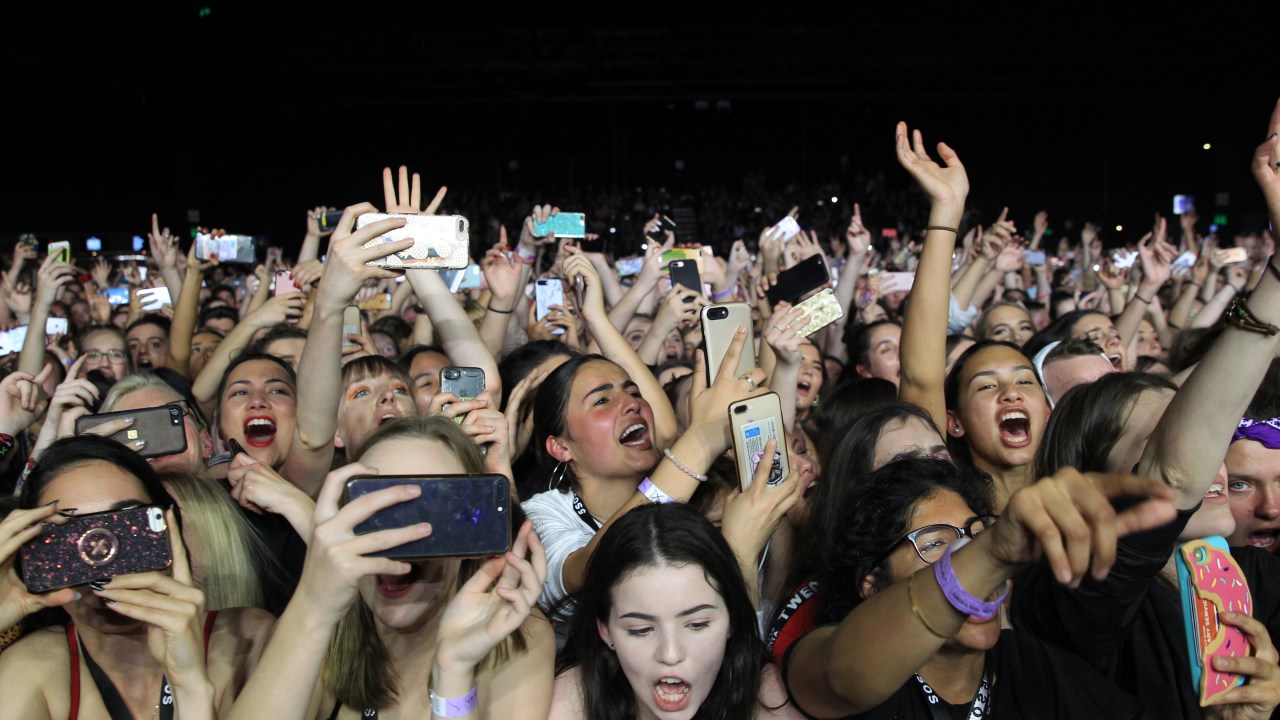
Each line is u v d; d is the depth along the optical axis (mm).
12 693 1910
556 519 3014
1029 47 22297
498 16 20969
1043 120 26891
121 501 1957
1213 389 1805
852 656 1633
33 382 2945
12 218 20156
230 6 18875
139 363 5820
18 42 16500
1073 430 2344
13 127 19391
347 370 3520
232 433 3520
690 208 27719
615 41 22766
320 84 23547
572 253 5148
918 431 2605
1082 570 1263
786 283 3646
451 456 2068
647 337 4395
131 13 17422
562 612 2672
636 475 3133
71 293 8477
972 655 1963
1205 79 22688
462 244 2619
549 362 3729
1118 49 22125
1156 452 1902
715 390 2619
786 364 3109
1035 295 9883
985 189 27328
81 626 1974
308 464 2793
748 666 1966
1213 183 23906
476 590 1749
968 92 24594
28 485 1988
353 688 2020
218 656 2064
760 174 28094
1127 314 5434
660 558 1899
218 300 8359
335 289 2516
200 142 23719
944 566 1484
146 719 1982
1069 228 25656
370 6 20016
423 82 23641
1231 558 2055
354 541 1558
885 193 27297
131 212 22875
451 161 28406
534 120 28250
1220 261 6465
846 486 2533
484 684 2000
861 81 24812
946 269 2979
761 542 2309
